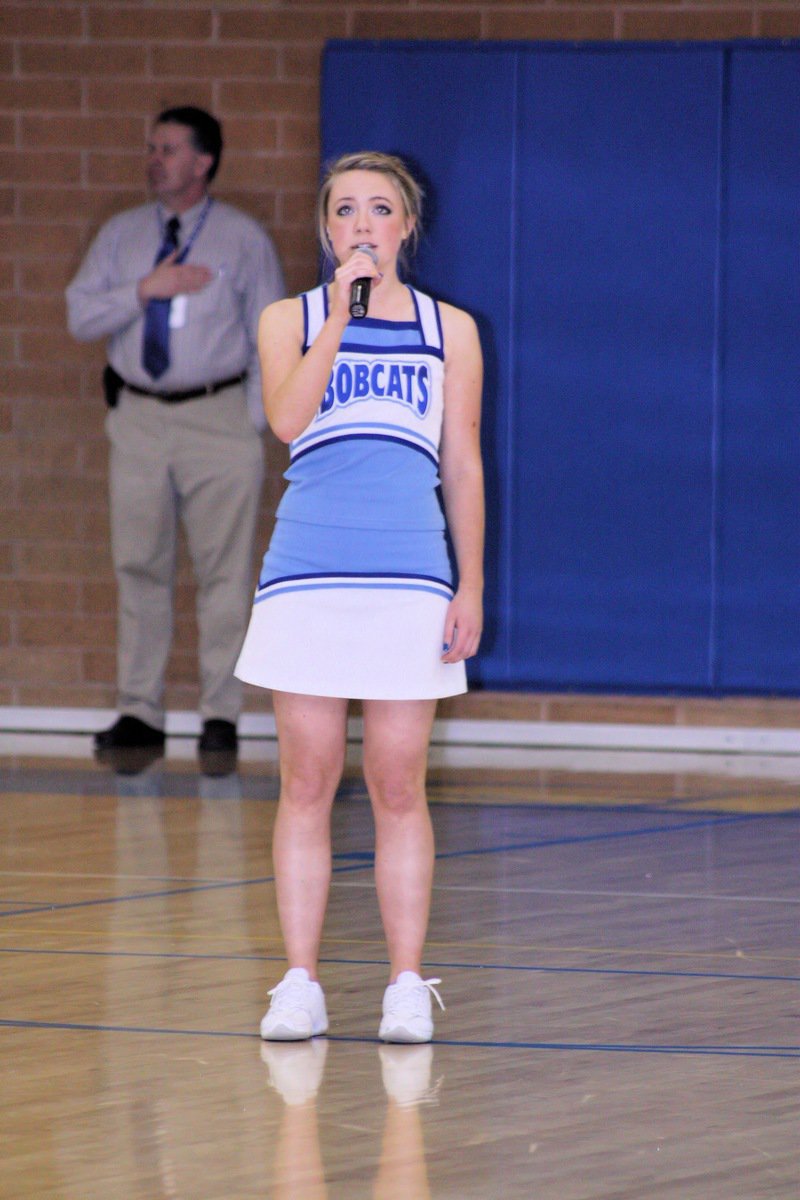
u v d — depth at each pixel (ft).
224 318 71.51
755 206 73.92
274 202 77.51
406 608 31.58
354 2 76.69
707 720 75.87
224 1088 29.73
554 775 67.72
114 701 79.05
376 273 30.60
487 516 76.07
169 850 51.42
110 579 78.84
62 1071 30.66
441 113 75.00
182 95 77.56
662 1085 29.94
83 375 78.38
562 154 74.64
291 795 32.99
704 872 49.19
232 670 73.46
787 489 74.59
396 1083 30.01
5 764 68.80
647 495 75.25
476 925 42.63
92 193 77.92
